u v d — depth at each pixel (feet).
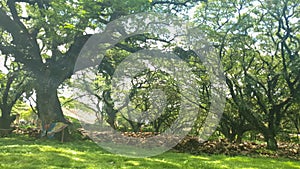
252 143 65.98
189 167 33.22
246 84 63.31
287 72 60.44
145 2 49.98
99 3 51.21
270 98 63.41
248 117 62.95
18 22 61.41
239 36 62.08
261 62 69.41
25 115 133.80
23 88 78.02
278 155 52.24
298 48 61.21
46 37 59.57
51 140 56.29
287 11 61.21
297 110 74.08
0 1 62.34
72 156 35.63
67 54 59.57
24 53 61.11
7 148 39.63
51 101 59.93
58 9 49.49
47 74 60.80
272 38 64.69
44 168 28.27
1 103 79.30
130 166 31.30
